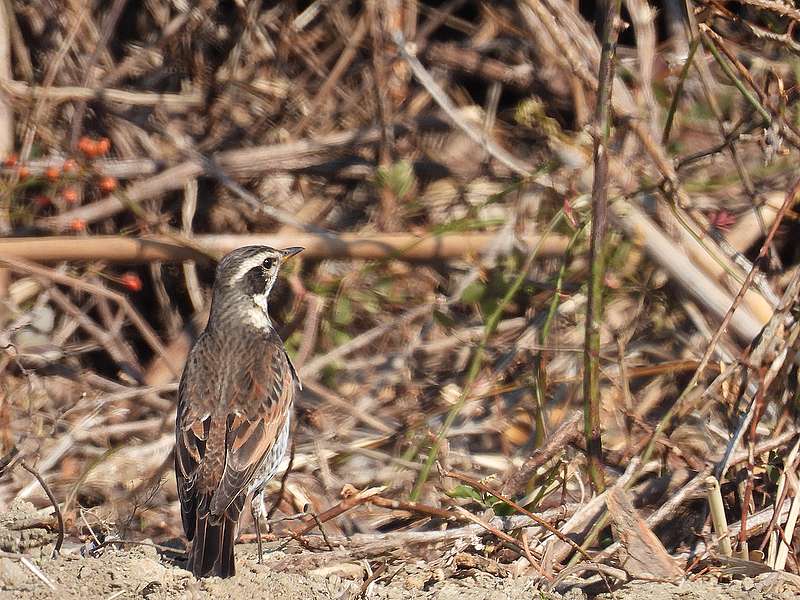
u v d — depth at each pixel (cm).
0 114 1472
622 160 1266
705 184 1307
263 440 1047
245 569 962
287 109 1540
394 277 1405
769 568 971
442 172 1489
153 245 1348
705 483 1032
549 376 1307
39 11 1527
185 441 1033
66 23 1523
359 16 1550
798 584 962
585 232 1284
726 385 1149
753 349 1094
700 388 1238
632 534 975
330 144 1504
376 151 1517
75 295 1448
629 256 1298
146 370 1434
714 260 1209
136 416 1359
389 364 1359
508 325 1350
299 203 1504
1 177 1416
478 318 1398
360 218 1498
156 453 1257
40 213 1456
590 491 1111
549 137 1336
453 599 934
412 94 1536
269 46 1552
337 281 1389
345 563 992
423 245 1346
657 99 1371
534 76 1500
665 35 1498
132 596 952
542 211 1350
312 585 953
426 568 985
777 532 1022
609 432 1230
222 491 998
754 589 950
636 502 1100
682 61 1348
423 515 1103
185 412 1053
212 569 946
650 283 1306
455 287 1400
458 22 1547
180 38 1550
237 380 1073
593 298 1070
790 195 1112
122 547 1045
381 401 1332
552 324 1314
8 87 1475
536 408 1225
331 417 1313
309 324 1348
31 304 1406
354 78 1550
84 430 1293
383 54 1486
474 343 1341
